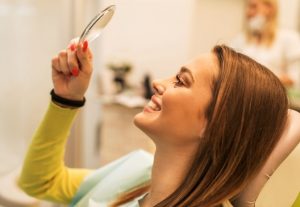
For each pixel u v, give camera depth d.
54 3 1.38
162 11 2.88
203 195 0.61
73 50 0.75
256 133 0.60
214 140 0.59
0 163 1.39
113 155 2.16
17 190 1.23
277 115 0.62
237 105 0.59
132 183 0.80
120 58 2.76
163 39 2.93
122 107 2.24
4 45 1.40
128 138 2.20
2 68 1.41
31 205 1.20
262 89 0.61
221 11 3.18
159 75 2.97
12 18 1.40
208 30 3.19
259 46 2.53
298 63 2.53
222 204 0.62
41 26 1.42
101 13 0.66
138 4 2.79
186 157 0.64
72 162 1.46
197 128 0.62
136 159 0.87
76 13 1.36
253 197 0.63
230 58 0.63
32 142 0.84
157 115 0.64
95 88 2.14
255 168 0.61
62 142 0.85
